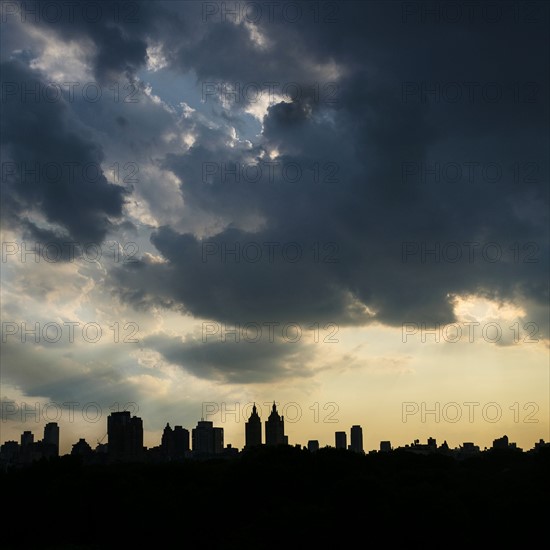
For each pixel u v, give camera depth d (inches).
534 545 7052.2
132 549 7342.5
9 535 7760.8
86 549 7317.9
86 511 7731.3
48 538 7672.2
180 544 7303.2
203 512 7554.1
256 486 7731.3
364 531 6820.9
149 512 7440.9
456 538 6860.2
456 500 7165.4
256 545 6628.9
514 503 7234.3
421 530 6830.7
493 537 7121.1
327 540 6727.4
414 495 7091.5
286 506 7229.3
